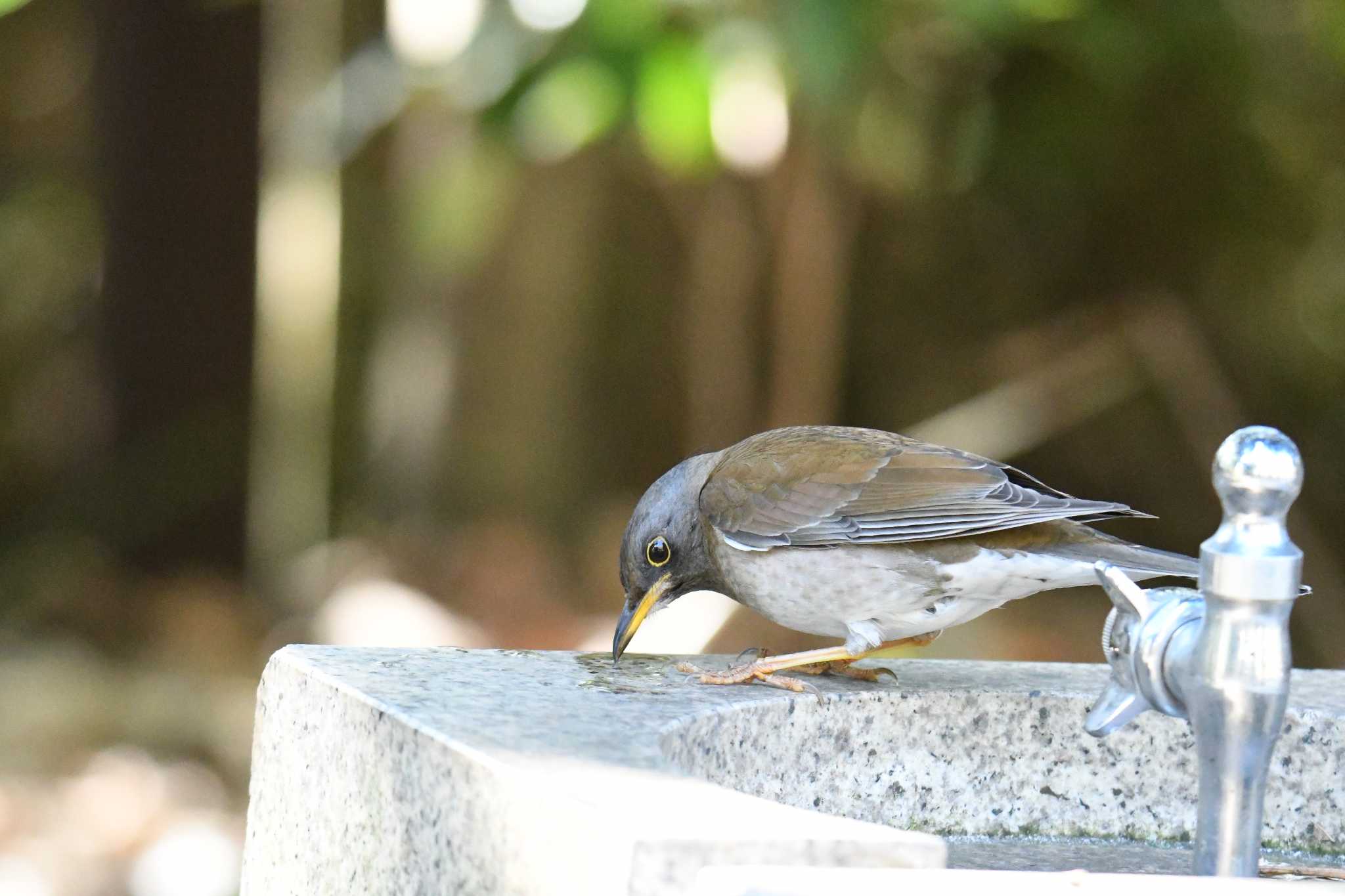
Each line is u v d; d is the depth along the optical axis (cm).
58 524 1591
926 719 503
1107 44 1162
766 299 1419
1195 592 404
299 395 1548
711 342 1431
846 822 319
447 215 1181
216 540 1560
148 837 1077
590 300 1483
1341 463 1620
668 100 876
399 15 1066
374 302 1612
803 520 600
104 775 1155
